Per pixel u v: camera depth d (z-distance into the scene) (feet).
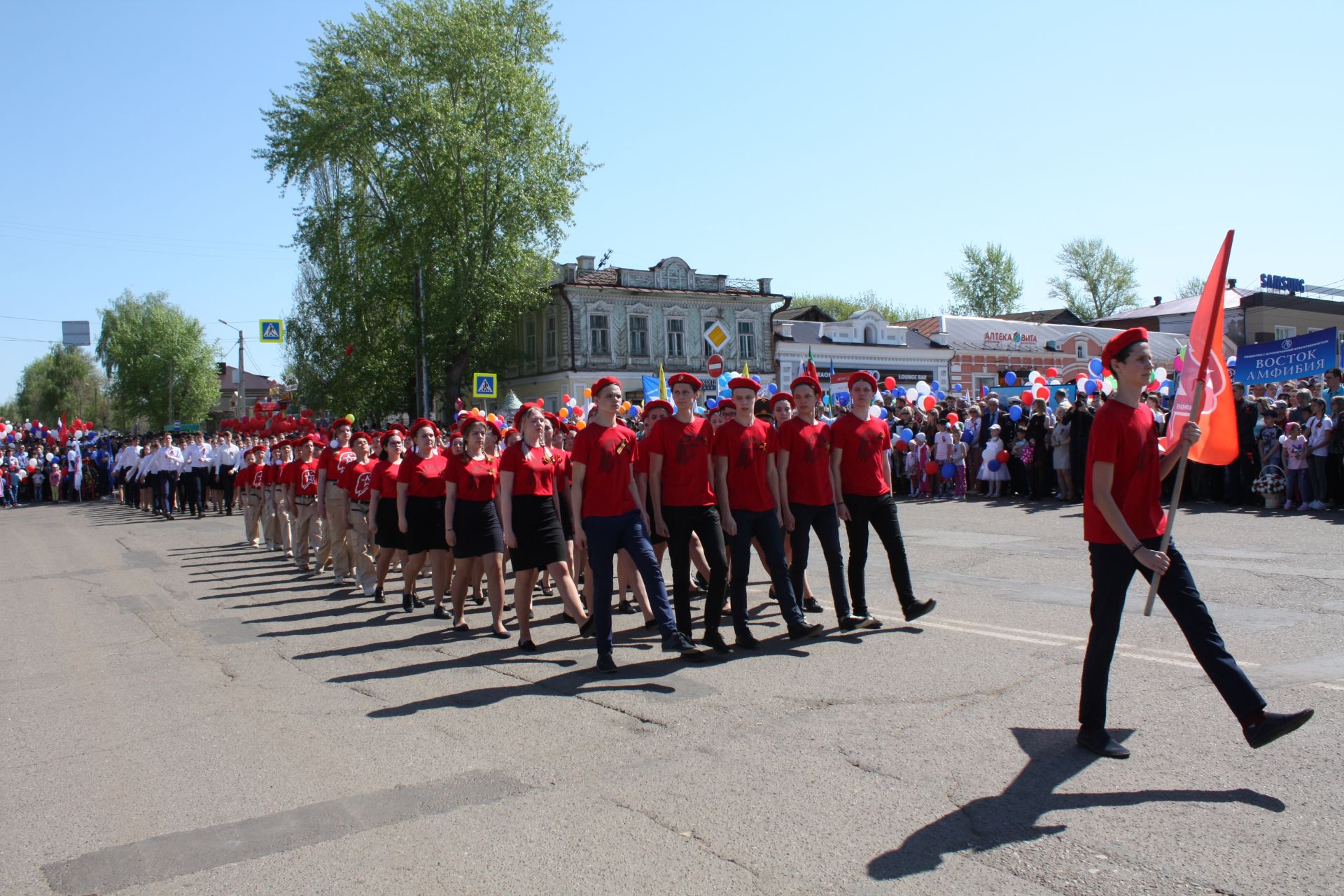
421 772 15.48
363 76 116.78
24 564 48.91
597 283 133.28
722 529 23.18
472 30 115.14
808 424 24.16
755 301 140.67
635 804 13.71
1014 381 85.87
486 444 26.84
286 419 84.23
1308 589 26.43
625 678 20.81
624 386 132.77
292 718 18.99
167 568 44.78
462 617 27.30
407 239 118.21
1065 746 15.12
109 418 290.97
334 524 37.14
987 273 239.50
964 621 24.57
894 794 13.55
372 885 11.58
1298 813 12.24
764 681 19.85
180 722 19.03
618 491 21.74
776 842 12.21
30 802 14.96
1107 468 14.53
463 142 115.44
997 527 44.45
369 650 25.21
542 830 12.96
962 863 11.39
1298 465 44.04
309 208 123.13
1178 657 19.88
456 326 119.85
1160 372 66.03
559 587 25.03
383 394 128.16
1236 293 163.43
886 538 23.95
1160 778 13.61
